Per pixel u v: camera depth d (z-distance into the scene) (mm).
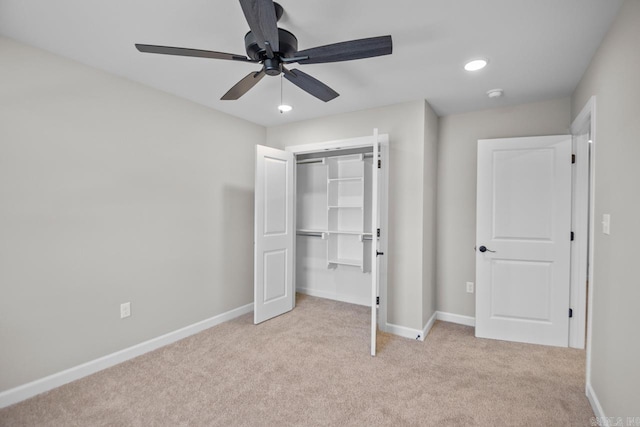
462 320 3406
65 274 2225
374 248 2645
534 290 2926
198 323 3158
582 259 2814
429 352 2732
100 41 2006
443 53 2127
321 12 1683
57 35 1937
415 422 1849
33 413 1907
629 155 1535
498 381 2277
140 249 2670
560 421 1859
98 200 2396
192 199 3094
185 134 3020
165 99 2846
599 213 1938
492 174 3049
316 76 2496
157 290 2801
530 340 2939
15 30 1881
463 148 3385
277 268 3629
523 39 1949
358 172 4145
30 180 2061
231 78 2562
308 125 3682
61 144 2199
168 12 1701
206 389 2172
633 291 1480
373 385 2225
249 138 3754
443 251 3496
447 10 1676
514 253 2977
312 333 3135
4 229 1959
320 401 2043
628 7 1547
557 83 2609
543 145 2889
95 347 2389
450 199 3453
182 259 3006
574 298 2848
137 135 2641
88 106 2334
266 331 3180
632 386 1479
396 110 3129
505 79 2535
